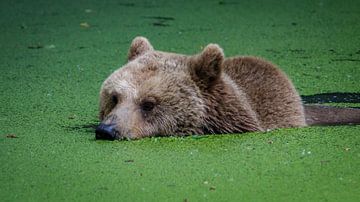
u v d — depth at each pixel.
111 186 10.48
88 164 11.30
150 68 12.78
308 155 11.59
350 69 17.89
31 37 21.33
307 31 21.58
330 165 11.18
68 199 10.09
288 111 13.55
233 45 20.11
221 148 11.93
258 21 22.88
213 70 12.66
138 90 12.52
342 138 12.44
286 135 12.62
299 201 9.98
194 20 23.14
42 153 11.88
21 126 13.62
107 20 23.25
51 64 18.48
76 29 22.16
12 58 19.12
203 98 12.64
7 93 15.98
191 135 12.62
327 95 16.11
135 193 10.25
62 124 13.78
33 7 25.34
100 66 18.27
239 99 12.84
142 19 23.34
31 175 10.91
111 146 12.08
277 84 13.66
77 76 17.39
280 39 20.72
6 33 21.80
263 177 10.76
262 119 13.24
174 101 12.50
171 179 10.70
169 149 11.90
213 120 12.69
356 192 10.23
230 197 10.11
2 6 25.47
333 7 24.64
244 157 11.53
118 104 12.55
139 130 12.43
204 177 10.77
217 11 24.33
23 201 10.05
